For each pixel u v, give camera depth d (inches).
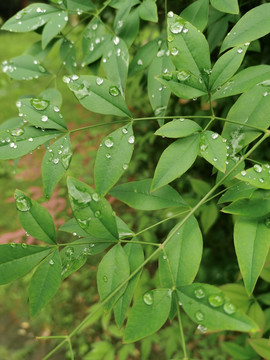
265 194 8.9
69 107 52.9
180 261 8.9
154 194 10.6
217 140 9.0
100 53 11.5
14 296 37.1
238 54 9.3
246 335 21.4
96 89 9.6
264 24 9.4
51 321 35.3
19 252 8.9
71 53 12.8
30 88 65.7
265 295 14.5
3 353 33.5
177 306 8.2
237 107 9.7
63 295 36.2
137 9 11.5
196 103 19.8
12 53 83.0
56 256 9.1
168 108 20.7
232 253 23.2
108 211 9.0
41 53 12.9
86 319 8.6
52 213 36.0
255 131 9.5
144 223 28.0
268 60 13.9
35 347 33.9
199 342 26.7
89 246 9.4
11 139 9.6
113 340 32.5
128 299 8.8
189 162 9.0
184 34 9.3
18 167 48.9
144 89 20.6
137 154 30.3
